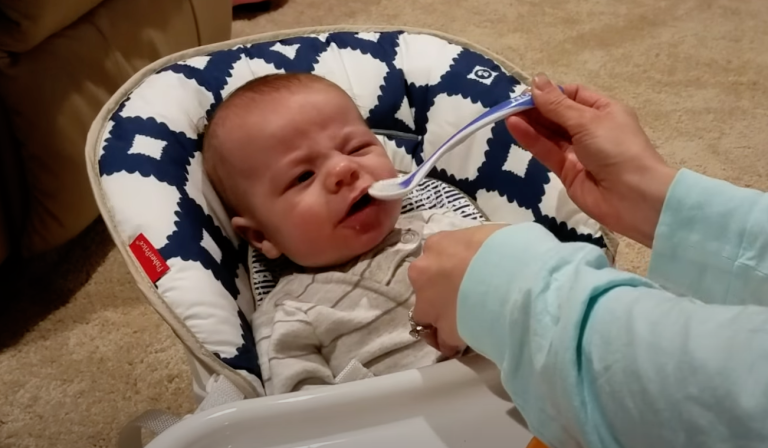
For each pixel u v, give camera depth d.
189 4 1.16
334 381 0.62
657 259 0.53
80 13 0.92
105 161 0.68
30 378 0.95
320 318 0.65
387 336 0.66
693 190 0.50
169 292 0.62
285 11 1.60
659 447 0.29
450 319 0.44
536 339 0.34
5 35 0.84
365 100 0.84
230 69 0.82
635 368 0.30
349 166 0.68
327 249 0.71
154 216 0.65
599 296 0.33
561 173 0.63
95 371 0.96
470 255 0.42
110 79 0.99
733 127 1.29
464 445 0.47
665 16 1.59
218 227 0.74
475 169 0.79
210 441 0.46
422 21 1.56
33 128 0.91
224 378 0.58
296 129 0.71
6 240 1.00
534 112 0.64
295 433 0.47
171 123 0.74
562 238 0.72
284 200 0.71
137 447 0.66
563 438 0.35
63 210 0.98
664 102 1.34
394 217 0.73
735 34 1.53
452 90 0.82
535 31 1.54
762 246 0.47
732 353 0.28
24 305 1.03
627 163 0.56
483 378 0.49
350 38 0.87
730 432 0.27
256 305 0.76
